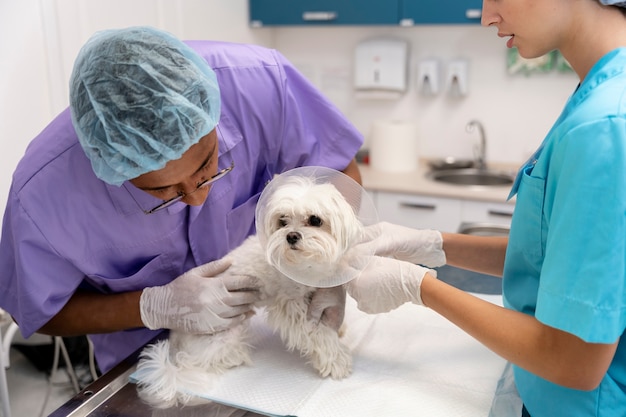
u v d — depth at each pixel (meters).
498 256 1.10
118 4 2.11
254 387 0.93
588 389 0.71
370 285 0.96
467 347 1.03
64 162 0.98
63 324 1.05
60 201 0.98
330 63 3.09
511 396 0.90
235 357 0.99
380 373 0.96
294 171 1.00
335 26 2.98
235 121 1.17
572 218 0.67
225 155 1.14
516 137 2.82
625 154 0.64
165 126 0.87
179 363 0.97
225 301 0.98
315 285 0.92
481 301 0.84
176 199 0.98
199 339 1.00
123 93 0.88
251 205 1.24
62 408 0.87
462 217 2.46
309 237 0.89
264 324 1.14
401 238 1.12
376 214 0.99
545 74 2.68
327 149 1.31
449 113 2.91
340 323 0.98
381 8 2.62
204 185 0.97
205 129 0.90
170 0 2.35
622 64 0.70
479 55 2.79
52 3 1.88
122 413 0.87
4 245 1.02
